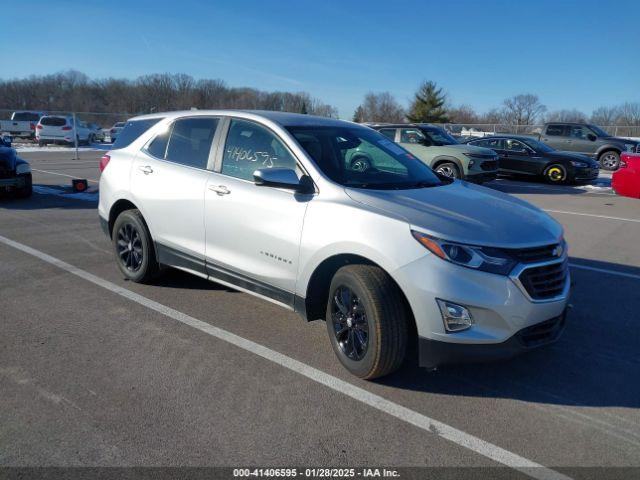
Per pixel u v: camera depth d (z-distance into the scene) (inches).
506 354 124.7
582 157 598.9
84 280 215.3
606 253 284.2
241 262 165.9
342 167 157.5
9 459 105.0
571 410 128.6
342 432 117.0
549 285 130.5
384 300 129.0
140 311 183.5
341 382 138.5
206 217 175.2
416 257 124.1
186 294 201.5
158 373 140.7
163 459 106.3
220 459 106.9
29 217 345.4
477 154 519.2
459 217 133.3
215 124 184.2
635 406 131.2
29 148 1095.6
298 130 164.4
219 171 176.1
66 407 123.6
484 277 121.9
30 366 142.7
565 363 153.5
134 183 202.8
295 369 144.9
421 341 125.4
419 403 129.7
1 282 210.7
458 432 118.2
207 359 149.4
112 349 154.0
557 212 414.3
